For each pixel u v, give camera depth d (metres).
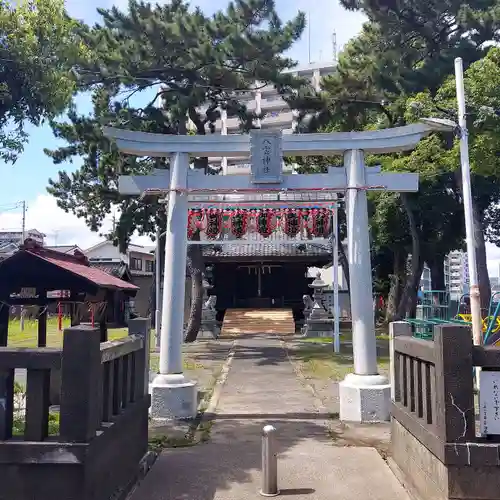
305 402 9.64
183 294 8.61
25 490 3.77
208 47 15.85
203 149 8.69
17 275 6.89
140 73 17.14
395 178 8.62
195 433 7.48
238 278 33.09
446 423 4.06
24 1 8.09
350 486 5.29
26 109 8.16
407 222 25.45
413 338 5.39
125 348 5.05
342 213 23.59
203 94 17.00
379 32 20.53
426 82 18.59
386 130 8.57
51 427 6.36
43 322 8.25
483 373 4.21
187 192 8.58
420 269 25.25
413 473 5.09
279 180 8.52
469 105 12.76
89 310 8.27
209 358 16.62
